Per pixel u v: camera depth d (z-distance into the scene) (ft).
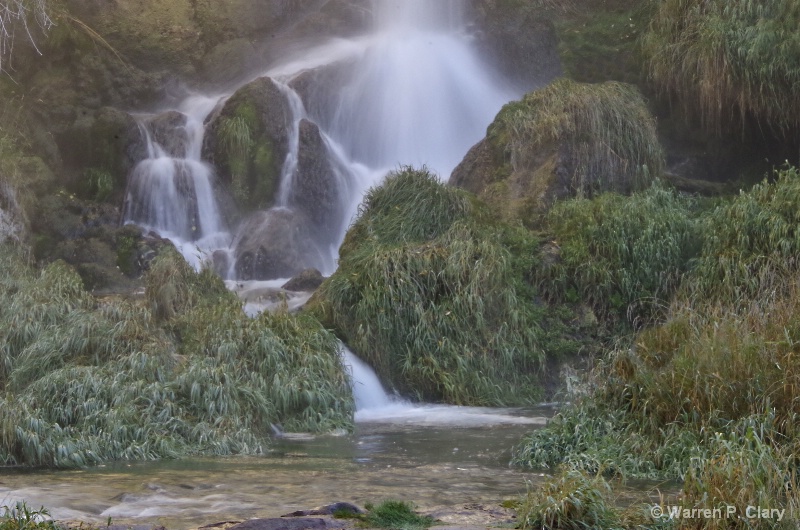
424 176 56.03
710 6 62.64
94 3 80.07
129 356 37.19
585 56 73.10
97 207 64.39
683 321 34.55
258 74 81.92
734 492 21.06
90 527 20.38
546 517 20.74
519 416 42.70
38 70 73.05
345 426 39.17
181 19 83.51
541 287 51.49
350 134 76.84
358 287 49.14
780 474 22.06
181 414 35.29
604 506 21.31
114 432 32.91
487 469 30.04
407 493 25.99
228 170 69.67
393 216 54.60
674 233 51.37
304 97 74.23
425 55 79.25
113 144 69.21
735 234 48.03
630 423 30.35
